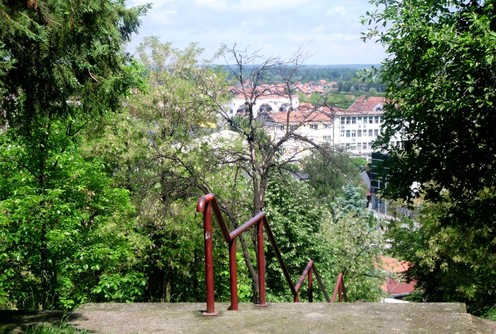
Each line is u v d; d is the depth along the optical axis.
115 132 21.36
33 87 5.58
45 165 14.87
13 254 14.02
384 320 5.11
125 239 18.22
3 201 13.60
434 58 13.02
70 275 16.34
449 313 5.35
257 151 21.03
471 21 12.58
